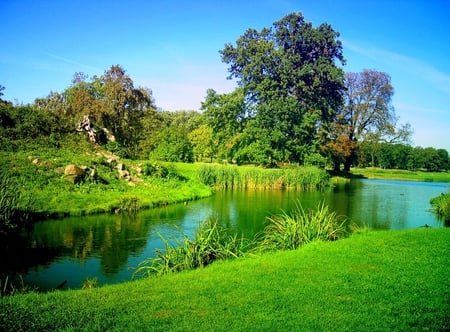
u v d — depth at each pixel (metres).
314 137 51.88
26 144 27.80
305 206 27.20
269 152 49.59
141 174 30.09
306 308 7.26
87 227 17.97
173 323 6.57
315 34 52.47
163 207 24.36
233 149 54.56
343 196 34.22
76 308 7.32
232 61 55.34
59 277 11.68
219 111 53.41
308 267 10.09
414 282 8.81
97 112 44.31
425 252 11.69
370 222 21.92
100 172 26.66
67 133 32.41
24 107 31.91
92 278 11.59
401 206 28.33
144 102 50.66
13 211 17.30
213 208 24.95
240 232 17.92
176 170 35.28
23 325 6.50
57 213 19.70
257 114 50.97
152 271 12.16
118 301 7.71
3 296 8.68
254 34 54.12
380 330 6.35
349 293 8.12
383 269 9.88
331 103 54.47
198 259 11.26
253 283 8.76
